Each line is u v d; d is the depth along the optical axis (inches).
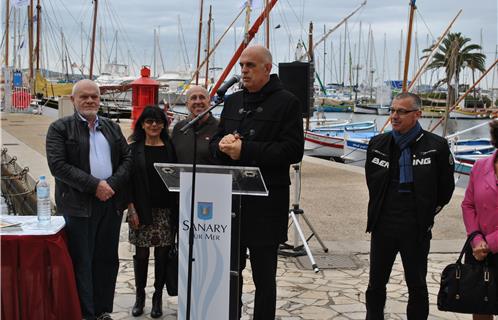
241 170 117.8
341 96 2490.2
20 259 144.1
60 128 156.6
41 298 146.3
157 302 174.2
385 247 145.2
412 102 138.6
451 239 272.2
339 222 308.8
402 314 176.9
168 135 176.2
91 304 158.6
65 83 1584.6
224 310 126.6
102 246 164.2
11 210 360.5
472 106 1774.1
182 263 128.9
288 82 223.3
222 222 124.2
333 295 194.5
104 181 156.6
